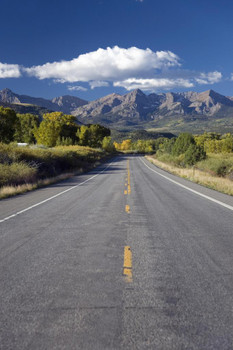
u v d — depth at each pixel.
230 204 9.96
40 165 22.81
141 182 19.11
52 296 3.18
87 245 5.25
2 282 3.62
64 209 9.37
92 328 2.53
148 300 3.05
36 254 4.77
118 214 8.34
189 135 46.59
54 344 2.32
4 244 5.42
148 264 4.20
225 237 5.70
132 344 2.30
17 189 14.73
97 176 25.53
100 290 3.31
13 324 2.62
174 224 6.95
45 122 70.06
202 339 2.36
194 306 2.91
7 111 65.31
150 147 155.38
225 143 73.62
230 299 3.07
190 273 3.83
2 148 22.39
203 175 22.27
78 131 89.06
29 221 7.55
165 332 2.46
